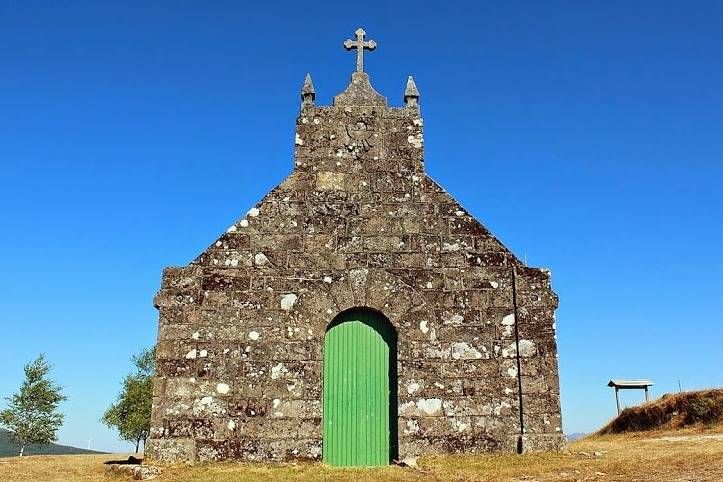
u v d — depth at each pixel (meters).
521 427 15.96
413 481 13.38
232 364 16.09
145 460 15.33
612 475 13.30
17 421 41.91
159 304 16.36
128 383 46.97
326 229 17.20
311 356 16.23
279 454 15.58
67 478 14.66
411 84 18.77
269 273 16.77
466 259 17.06
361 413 16.19
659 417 32.16
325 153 17.89
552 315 16.69
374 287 16.77
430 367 16.27
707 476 12.51
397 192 17.62
